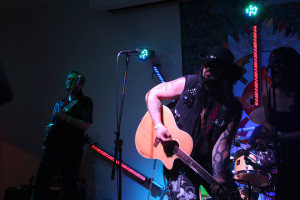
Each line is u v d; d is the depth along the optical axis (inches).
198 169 97.0
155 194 172.6
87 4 195.9
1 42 211.9
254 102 151.9
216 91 98.0
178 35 175.6
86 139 178.5
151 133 111.3
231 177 101.6
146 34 182.2
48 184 135.9
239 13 165.3
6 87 35.7
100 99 189.9
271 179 136.4
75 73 149.3
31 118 203.5
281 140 80.1
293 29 156.2
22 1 198.2
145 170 177.9
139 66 182.7
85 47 194.9
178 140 103.0
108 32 190.2
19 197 166.2
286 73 79.5
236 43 165.0
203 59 95.9
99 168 186.2
